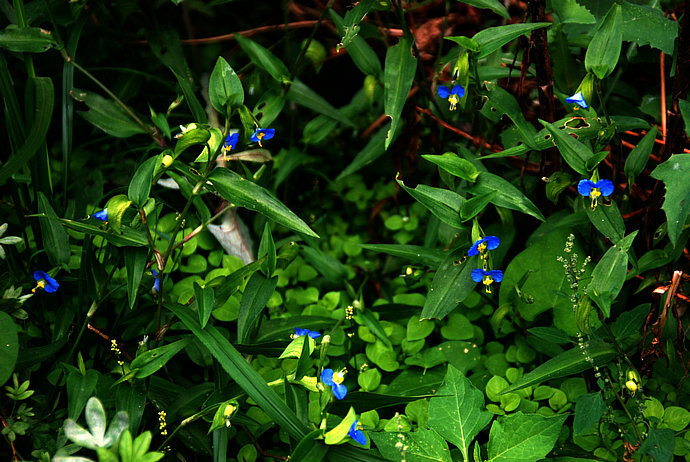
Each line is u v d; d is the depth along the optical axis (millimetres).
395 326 907
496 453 754
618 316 851
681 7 874
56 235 807
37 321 883
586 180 755
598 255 877
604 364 776
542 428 756
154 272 850
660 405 808
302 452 709
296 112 1077
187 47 1084
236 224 961
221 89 723
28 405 806
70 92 891
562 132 757
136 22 1063
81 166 1042
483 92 818
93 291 825
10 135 844
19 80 998
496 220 927
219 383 792
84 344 852
